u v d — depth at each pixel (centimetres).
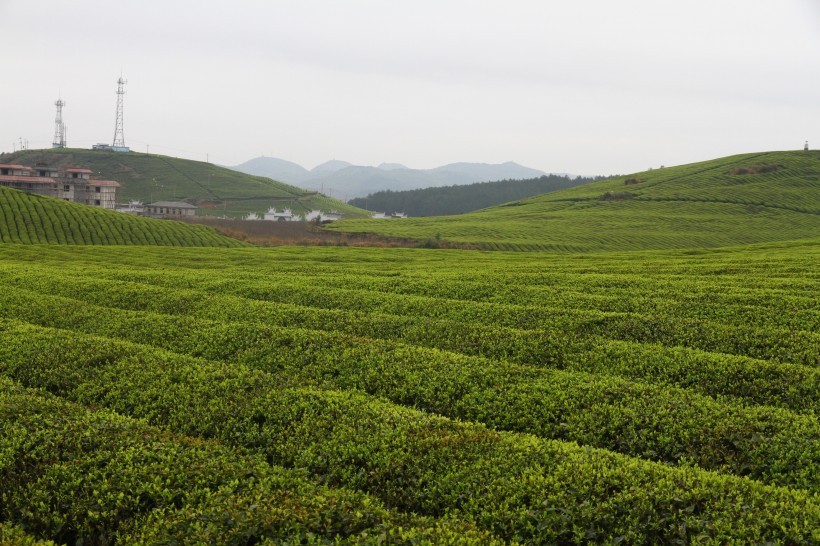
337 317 3130
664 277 4556
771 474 1456
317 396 1902
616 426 1716
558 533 1168
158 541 1141
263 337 2666
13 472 1421
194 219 18438
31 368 2317
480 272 5012
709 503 1220
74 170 19375
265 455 1588
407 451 1530
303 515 1177
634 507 1217
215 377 2111
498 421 1825
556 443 1553
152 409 1920
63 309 3378
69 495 1330
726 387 2042
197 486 1328
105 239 11188
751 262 5362
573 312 3100
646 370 2230
